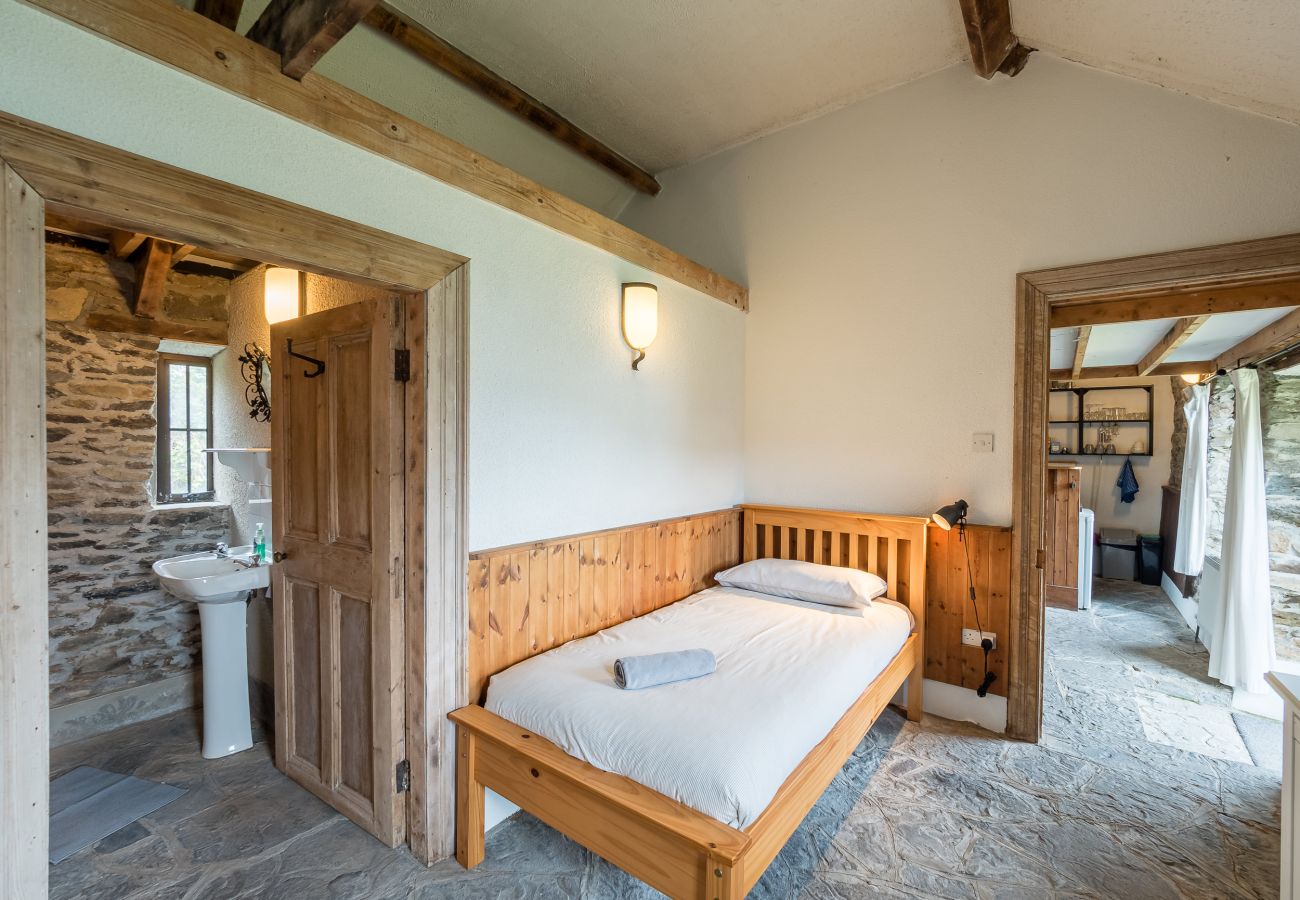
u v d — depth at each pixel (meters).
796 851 1.91
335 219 1.55
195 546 3.24
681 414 3.03
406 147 1.72
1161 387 6.05
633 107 3.15
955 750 2.57
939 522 2.60
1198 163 2.30
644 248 2.68
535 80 2.88
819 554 3.22
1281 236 2.14
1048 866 1.85
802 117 3.28
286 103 1.45
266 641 2.89
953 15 2.50
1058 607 4.98
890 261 3.03
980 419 2.80
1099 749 2.58
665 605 2.92
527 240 2.13
